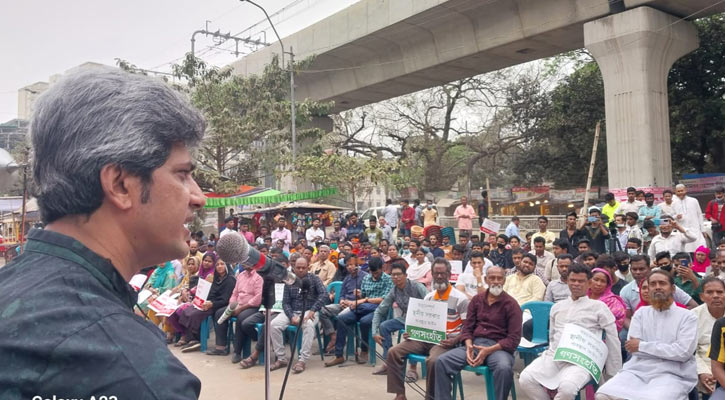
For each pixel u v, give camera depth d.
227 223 13.58
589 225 9.35
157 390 0.70
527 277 6.62
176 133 0.89
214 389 5.65
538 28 16.91
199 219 16.91
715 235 10.34
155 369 0.71
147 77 0.92
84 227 0.85
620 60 14.97
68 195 0.82
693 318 4.05
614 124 15.10
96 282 0.80
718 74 18.17
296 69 20.48
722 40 17.83
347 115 29.22
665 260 5.98
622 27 14.84
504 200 24.39
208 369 6.47
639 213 10.06
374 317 6.16
